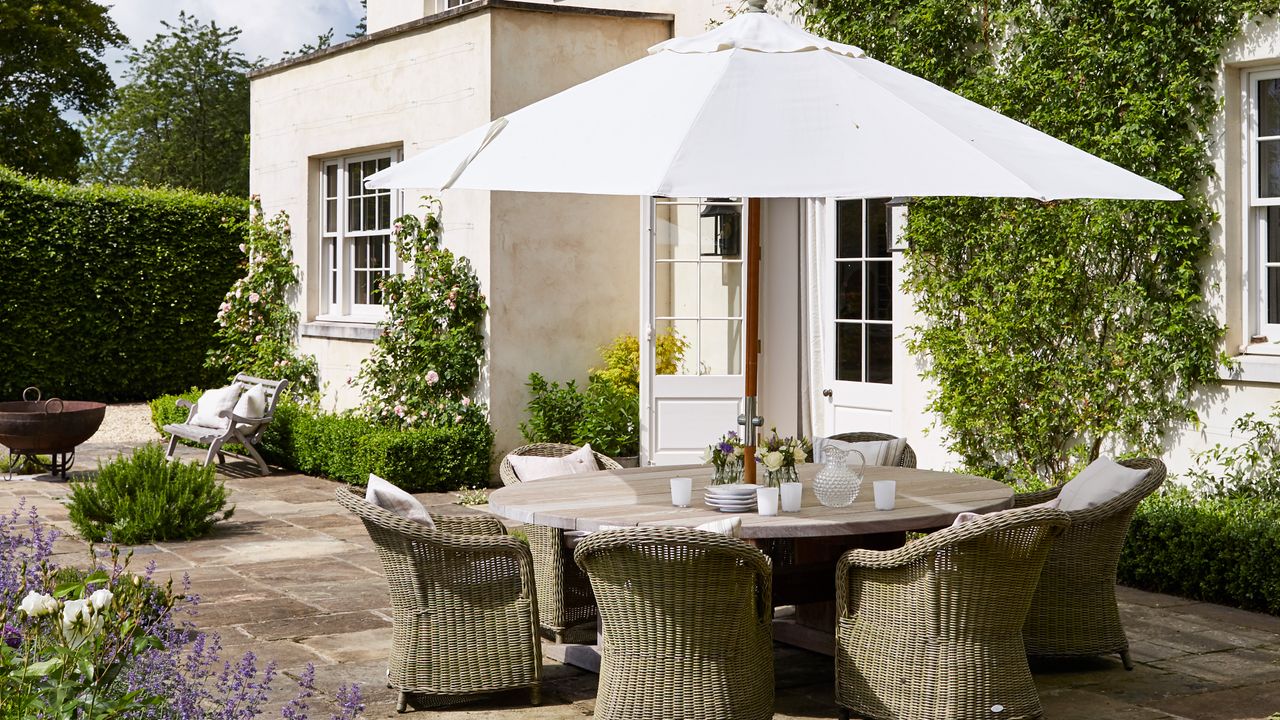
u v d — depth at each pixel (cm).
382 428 977
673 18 1004
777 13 909
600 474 532
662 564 383
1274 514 605
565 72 966
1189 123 662
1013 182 363
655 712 393
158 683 310
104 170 3447
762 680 405
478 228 951
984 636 402
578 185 371
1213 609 580
